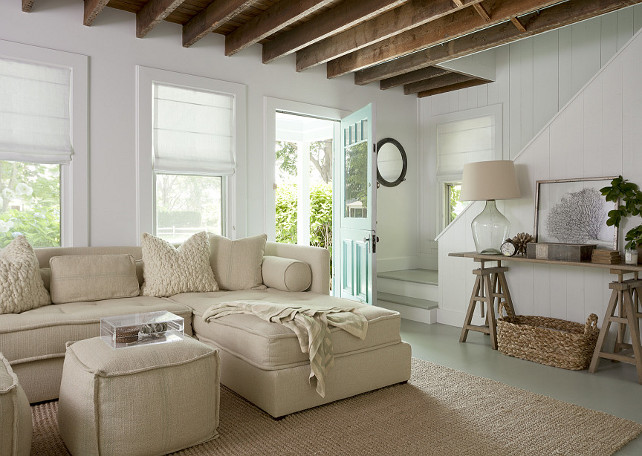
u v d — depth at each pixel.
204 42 4.21
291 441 2.21
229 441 2.21
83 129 3.61
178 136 4.07
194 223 4.25
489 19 3.44
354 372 2.72
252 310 2.77
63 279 3.17
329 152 8.47
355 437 2.26
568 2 3.49
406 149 6.04
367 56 4.51
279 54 4.31
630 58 3.39
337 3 3.65
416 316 4.85
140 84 3.86
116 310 2.86
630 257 3.16
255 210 4.54
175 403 2.05
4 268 2.86
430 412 2.55
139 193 3.87
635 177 3.36
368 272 4.44
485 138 5.50
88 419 1.91
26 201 3.48
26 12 3.38
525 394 2.82
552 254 3.50
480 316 4.38
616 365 3.43
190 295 3.42
